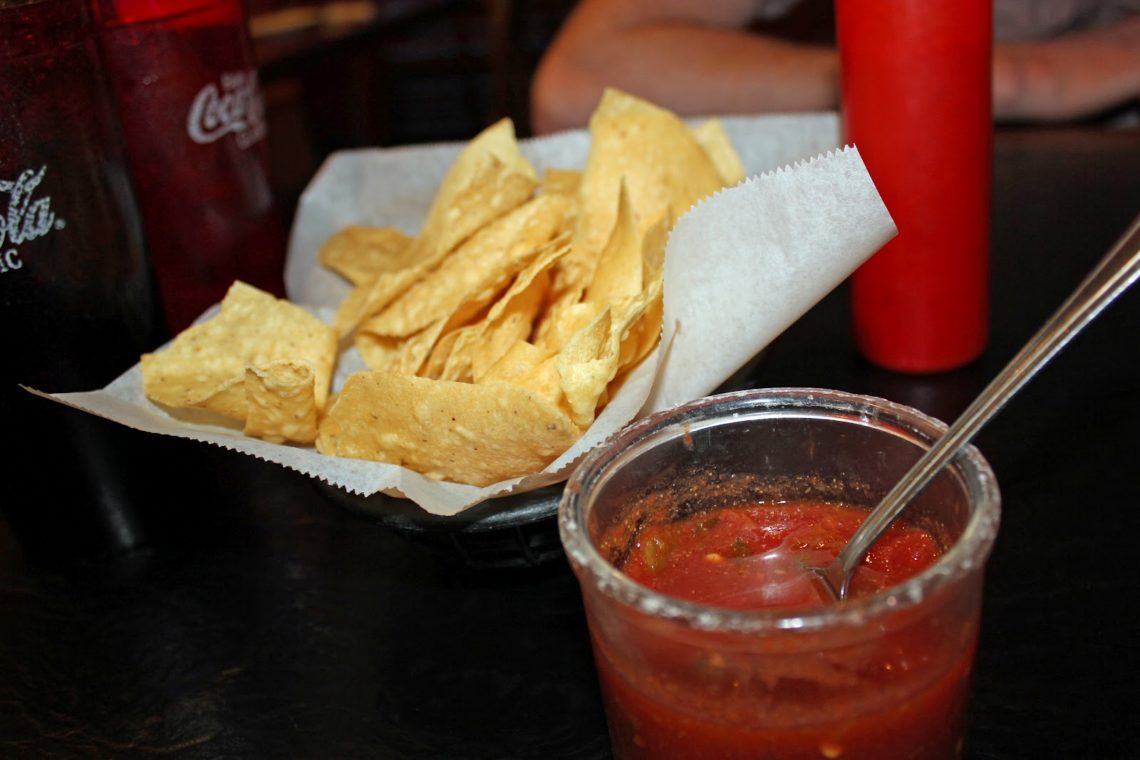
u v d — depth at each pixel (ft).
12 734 2.02
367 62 10.84
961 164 2.56
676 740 1.46
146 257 2.50
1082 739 1.73
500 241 2.63
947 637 1.41
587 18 5.77
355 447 2.20
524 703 1.96
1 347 2.24
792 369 2.90
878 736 1.40
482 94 11.84
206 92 2.82
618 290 2.35
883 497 1.75
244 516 2.61
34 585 2.46
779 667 1.35
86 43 2.25
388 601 2.26
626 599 1.38
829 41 6.69
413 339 2.53
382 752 1.88
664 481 1.82
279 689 2.05
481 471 2.10
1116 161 3.98
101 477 2.42
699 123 3.44
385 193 3.60
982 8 2.47
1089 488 2.30
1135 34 5.32
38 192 2.20
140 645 2.22
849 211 1.98
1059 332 1.52
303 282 3.42
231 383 2.23
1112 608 1.98
